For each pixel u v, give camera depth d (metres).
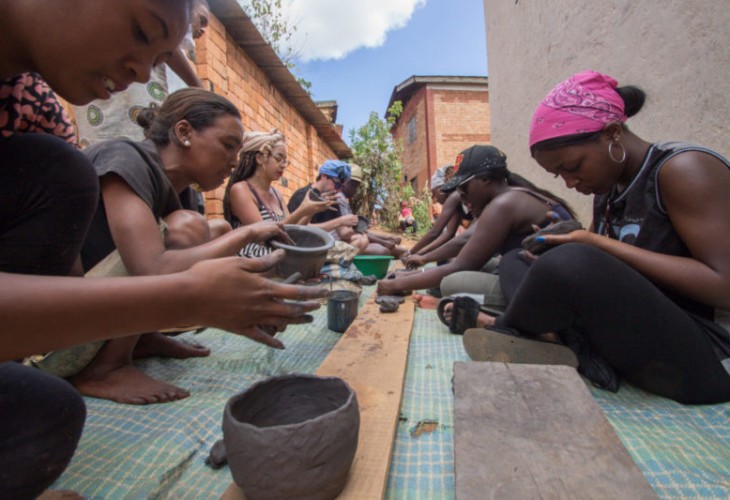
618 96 1.37
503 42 4.75
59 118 1.08
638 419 1.18
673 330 1.18
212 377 1.56
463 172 2.28
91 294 0.59
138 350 1.71
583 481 0.80
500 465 0.85
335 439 0.81
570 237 1.36
